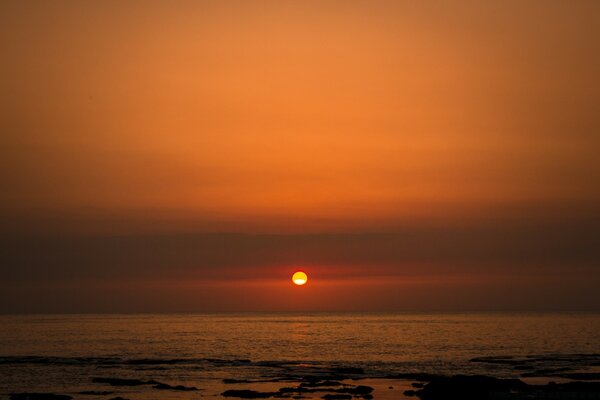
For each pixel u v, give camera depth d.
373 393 63.16
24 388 69.88
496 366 88.88
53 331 191.00
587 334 166.50
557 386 62.53
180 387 68.81
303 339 153.75
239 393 63.47
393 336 164.12
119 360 100.50
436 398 59.28
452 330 193.38
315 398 60.72
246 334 176.38
